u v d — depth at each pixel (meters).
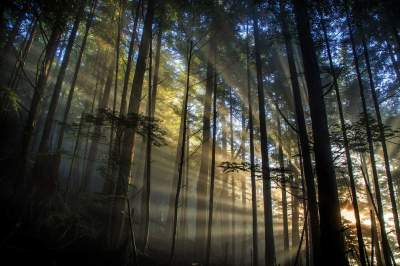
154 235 12.36
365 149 7.92
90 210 9.11
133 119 7.02
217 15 10.10
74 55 14.97
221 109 15.45
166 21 10.30
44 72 8.30
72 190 10.23
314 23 7.49
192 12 9.91
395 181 13.27
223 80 13.22
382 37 9.73
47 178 7.81
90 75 16.17
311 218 6.95
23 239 6.51
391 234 11.93
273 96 12.84
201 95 14.81
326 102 12.70
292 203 13.67
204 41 11.69
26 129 7.80
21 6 6.91
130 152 7.68
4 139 9.63
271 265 8.77
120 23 10.71
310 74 6.49
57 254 6.65
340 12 7.59
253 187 10.82
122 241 7.71
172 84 14.56
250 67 12.39
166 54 13.63
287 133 13.84
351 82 11.95
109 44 12.21
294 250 13.23
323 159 5.83
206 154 12.03
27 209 7.20
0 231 6.38
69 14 7.83
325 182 5.68
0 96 7.16
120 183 7.50
